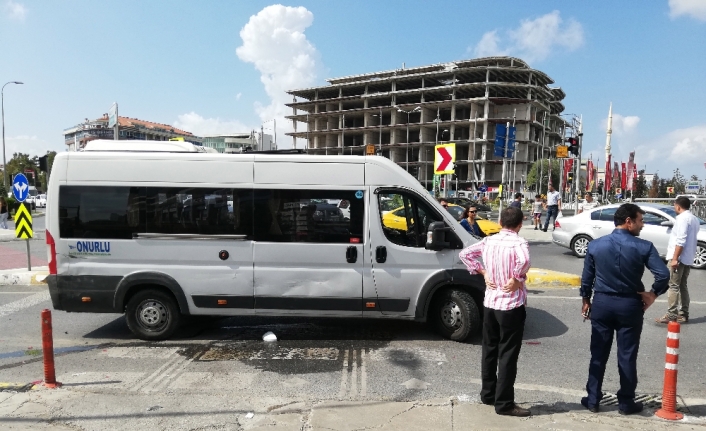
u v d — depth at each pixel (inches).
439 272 227.3
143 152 239.6
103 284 234.4
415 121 4060.0
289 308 233.6
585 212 532.4
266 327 266.4
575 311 298.8
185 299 234.1
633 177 2086.6
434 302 237.8
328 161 231.0
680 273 264.4
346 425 144.9
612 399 169.6
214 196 232.1
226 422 148.3
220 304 234.2
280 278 231.1
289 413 154.2
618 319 151.8
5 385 179.2
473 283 227.1
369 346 231.6
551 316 287.4
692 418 151.1
